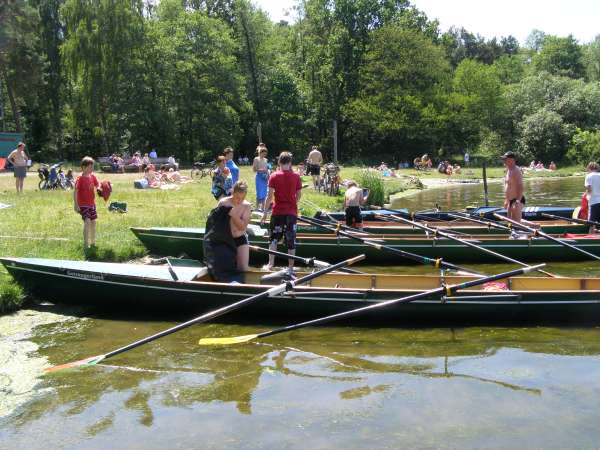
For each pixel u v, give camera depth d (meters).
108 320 7.36
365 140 57.34
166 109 45.56
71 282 7.56
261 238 10.95
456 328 7.19
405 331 7.07
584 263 11.30
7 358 6.03
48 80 49.66
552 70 76.12
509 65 82.06
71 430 4.63
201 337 6.80
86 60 41.38
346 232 10.96
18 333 6.78
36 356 6.10
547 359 6.14
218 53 47.12
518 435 4.53
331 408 5.00
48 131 51.50
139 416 4.86
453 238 10.41
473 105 54.69
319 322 6.61
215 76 47.03
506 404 5.07
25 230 11.69
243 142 54.66
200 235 10.65
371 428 4.64
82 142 51.34
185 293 7.31
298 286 7.60
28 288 7.80
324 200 19.31
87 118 44.56
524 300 7.17
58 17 49.44
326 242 11.23
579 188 32.09
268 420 4.79
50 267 7.60
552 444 4.39
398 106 53.53
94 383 5.50
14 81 42.31
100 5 40.97
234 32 54.00
